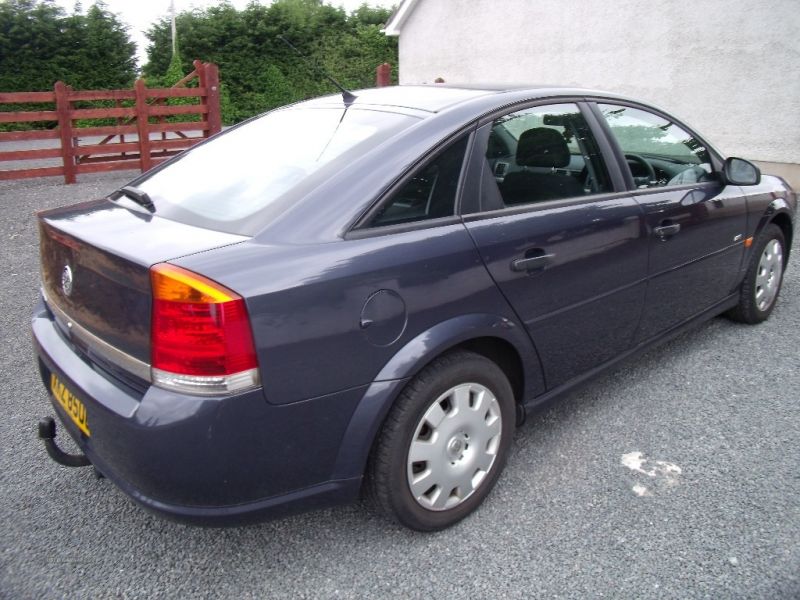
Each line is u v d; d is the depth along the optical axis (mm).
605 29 10562
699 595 2172
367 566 2348
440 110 2611
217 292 1898
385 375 2201
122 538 2510
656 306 3363
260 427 1996
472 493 2561
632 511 2600
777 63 8562
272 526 2570
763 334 4262
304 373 2043
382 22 24969
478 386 2502
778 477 2797
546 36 11594
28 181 10867
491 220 2525
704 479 2793
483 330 2443
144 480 2002
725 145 9297
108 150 11031
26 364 3996
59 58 19156
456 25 13422
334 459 2188
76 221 2477
